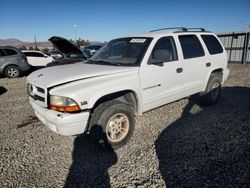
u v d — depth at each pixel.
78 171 2.80
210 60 4.74
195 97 5.44
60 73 3.28
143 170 2.76
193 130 3.85
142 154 3.13
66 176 2.71
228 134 3.63
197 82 4.50
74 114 2.76
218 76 5.12
